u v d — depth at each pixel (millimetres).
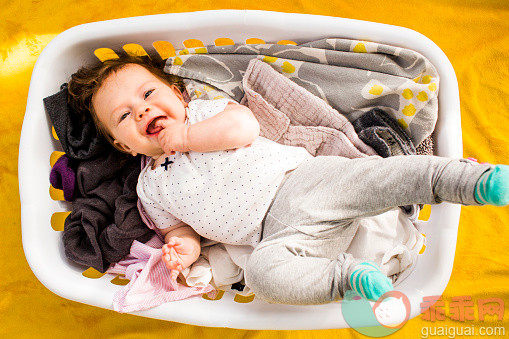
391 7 1425
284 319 960
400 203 832
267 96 1114
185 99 1163
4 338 1334
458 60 1399
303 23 1017
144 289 1034
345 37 1028
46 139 1090
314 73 1065
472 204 758
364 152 1061
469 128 1376
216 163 984
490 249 1318
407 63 1015
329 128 1077
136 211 1103
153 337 1312
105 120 1012
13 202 1399
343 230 934
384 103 1044
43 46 1463
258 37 1062
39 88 1057
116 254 1091
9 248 1378
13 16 1468
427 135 1039
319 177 930
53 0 1475
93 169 1113
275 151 992
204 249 1119
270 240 920
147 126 998
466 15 1405
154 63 1139
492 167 731
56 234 1104
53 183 1102
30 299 1354
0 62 1455
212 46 1111
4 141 1423
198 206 990
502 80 1376
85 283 1045
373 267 788
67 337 1332
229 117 968
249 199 970
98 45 1081
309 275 837
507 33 1387
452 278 1311
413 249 1043
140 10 1468
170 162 1033
